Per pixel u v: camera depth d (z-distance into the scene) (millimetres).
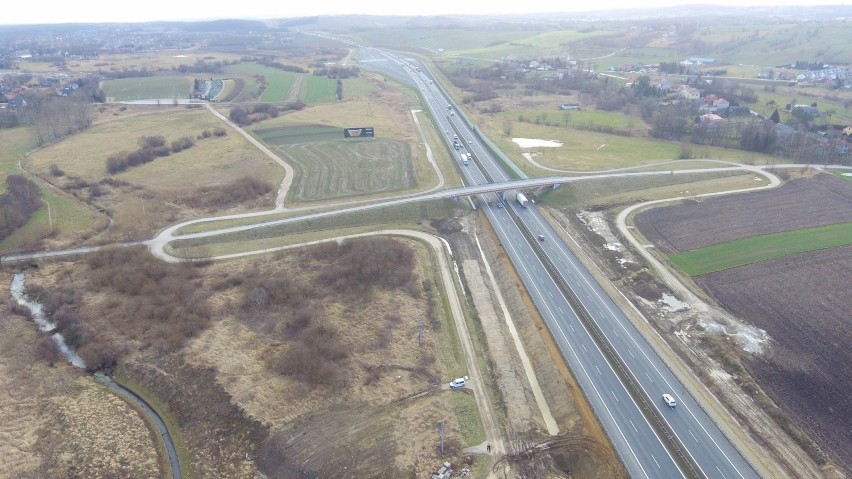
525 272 125125
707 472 72375
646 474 72938
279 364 93750
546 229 147250
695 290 115062
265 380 90688
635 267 125312
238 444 80375
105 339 101938
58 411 86500
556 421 85312
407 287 117875
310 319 105625
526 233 144750
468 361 98125
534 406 88375
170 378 92312
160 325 104375
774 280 116750
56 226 145375
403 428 82000
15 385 91062
